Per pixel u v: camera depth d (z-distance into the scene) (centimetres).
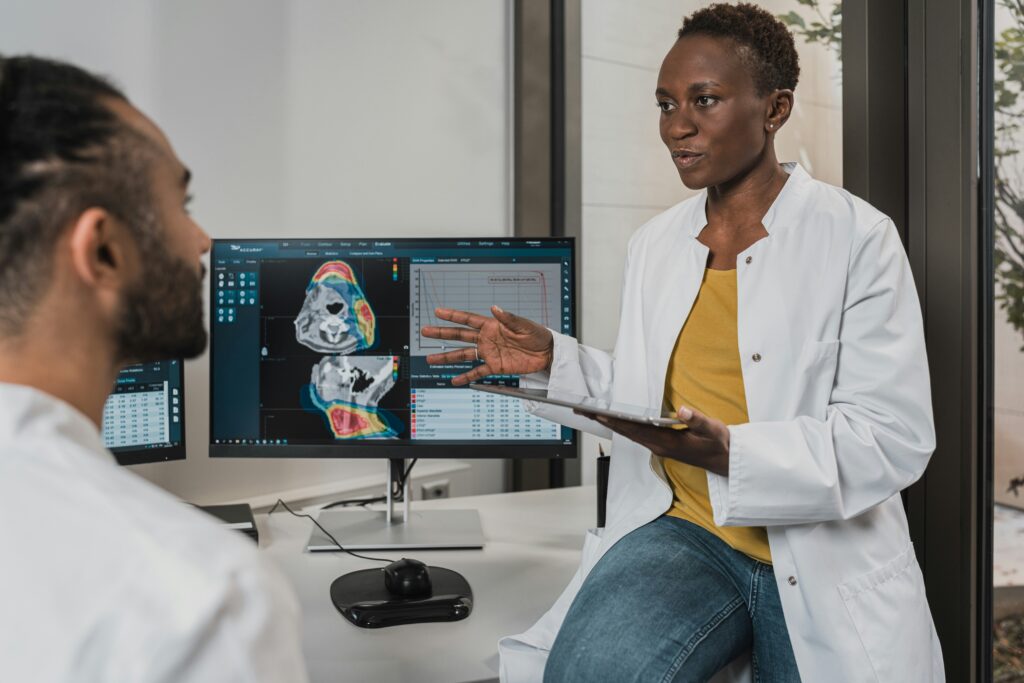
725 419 116
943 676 118
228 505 166
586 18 223
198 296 58
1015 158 139
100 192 50
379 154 203
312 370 155
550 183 228
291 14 190
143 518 44
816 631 105
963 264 145
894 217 154
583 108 225
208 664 42
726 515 104
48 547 42
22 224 48
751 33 111
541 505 182
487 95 219
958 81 145
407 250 155
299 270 154
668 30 209
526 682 111
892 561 110
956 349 147
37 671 40
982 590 147
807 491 101
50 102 49
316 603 128
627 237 221
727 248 121
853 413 106
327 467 199
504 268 156
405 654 113
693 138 112
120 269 51
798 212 115
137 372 146
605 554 120
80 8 166
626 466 128
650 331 124
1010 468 142
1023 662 141
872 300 108
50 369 50
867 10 150
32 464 45
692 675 103
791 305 111
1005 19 140
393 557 148
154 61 175
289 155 192
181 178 56
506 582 139
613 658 101
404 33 205
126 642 41
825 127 167
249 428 154
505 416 157
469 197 217
